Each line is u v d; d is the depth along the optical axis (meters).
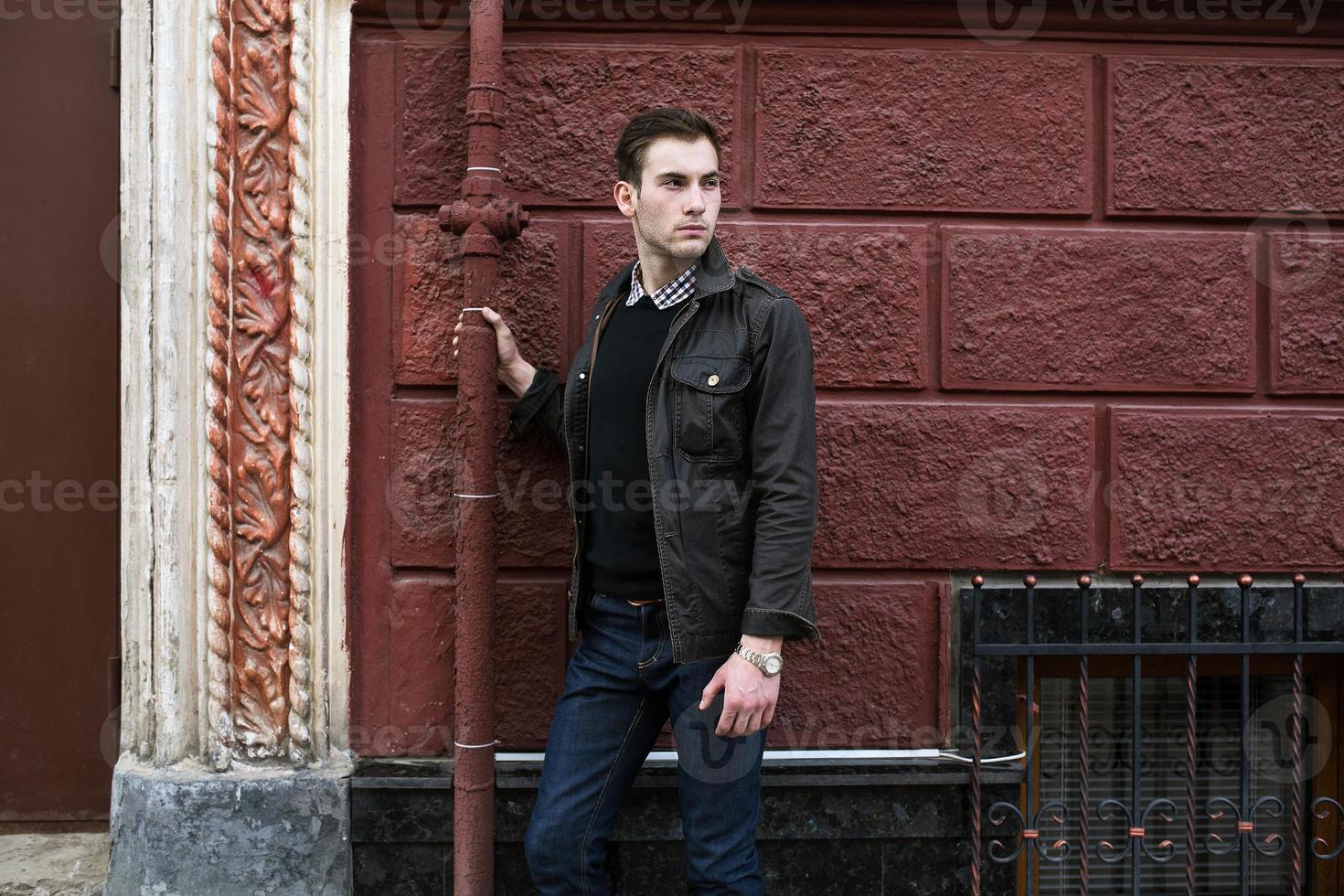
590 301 2.41
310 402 2.31
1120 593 2.45
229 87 2.27
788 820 2.35
